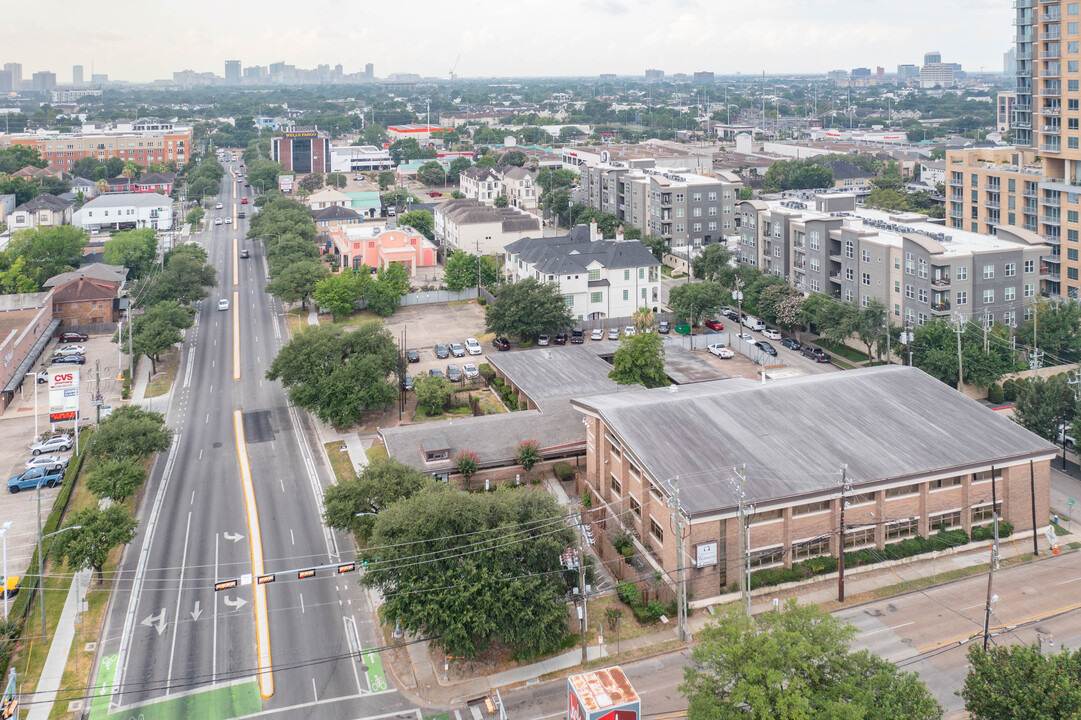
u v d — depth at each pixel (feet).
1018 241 451.12
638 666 213.25
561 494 300.40
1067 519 278.05
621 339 389.19
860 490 246.06
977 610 229.66
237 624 231.91
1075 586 239.91
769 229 563.48
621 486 269.23
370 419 375.45
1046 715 146.00
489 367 430.20
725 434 264.31
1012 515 267.80
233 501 300.81
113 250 645.10
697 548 230.07
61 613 236.84
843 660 162.50
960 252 427.33
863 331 432.25
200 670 213.25
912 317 439.22
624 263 507.30
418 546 212.64
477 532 215.10
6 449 351.67
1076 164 505.25
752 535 240.73
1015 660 160.04
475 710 198.70
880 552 251.80
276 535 276.41
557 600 212.84
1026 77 569.23
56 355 462.60
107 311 528.63
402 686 207.62
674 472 244.22
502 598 205.57
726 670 166.71
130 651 220.43
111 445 304.91
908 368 312.91
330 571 257.14
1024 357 415.85
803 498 240.94
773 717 153.17
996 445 265.95
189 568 257.96
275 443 353.10
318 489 309.22
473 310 557.33
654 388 344.08
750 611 228.84
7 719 193.47
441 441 303.89
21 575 254.27
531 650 209.26
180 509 295.28
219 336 510.99
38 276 589.73
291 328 524.93
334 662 216.13
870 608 232.32
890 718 151.12
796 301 477.36
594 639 224.33
